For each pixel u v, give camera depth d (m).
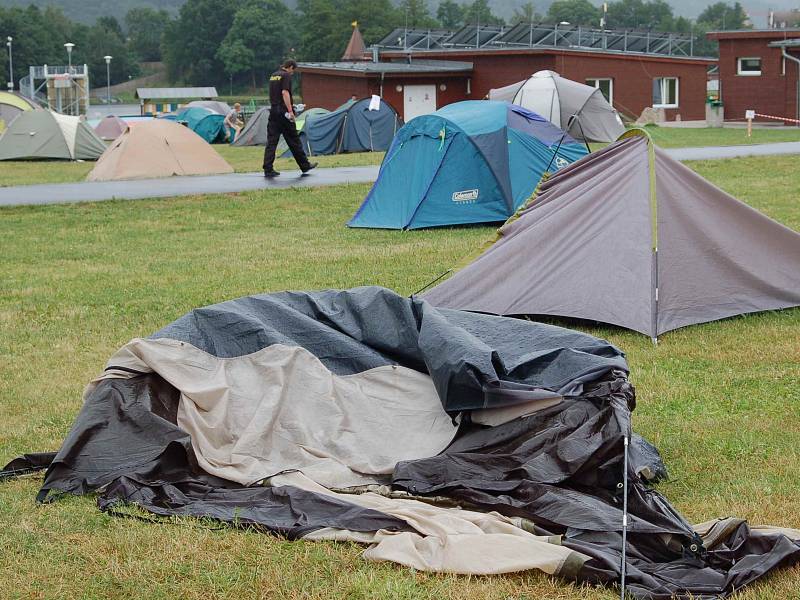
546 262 8.99
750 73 46.78
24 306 10.26
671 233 8.86
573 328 8.72
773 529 4.54
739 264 9.02
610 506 4.70
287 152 33.88
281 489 5.03
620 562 4.24
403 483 5.09
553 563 4.22
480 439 5.30
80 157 33.97
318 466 5.34
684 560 4.39
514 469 5.00
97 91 168.38
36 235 15.12
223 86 160.12
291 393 5.72
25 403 7.05
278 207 17.55
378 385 5.73
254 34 155.62
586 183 9.31
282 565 4.40
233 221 16.17
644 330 8.36
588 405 5.20
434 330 5.62
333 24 118.12
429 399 5.63
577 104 32.12
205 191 19.64
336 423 5.58
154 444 5.39
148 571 4.36
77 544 4.66
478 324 6.07
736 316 8.97
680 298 8.69
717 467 5.61
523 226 9.42
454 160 14.75
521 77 44.50
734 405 6.72
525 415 5.28
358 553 4.49
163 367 5.73
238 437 5.55
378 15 118.31
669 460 5.74
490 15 159.62
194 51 161.12
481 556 4.32
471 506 4.89
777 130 41.16
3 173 27.12
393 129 35.66
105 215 16.95
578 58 44.44
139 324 9.43
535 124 15.20
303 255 12.76
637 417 6.49
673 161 9.13
